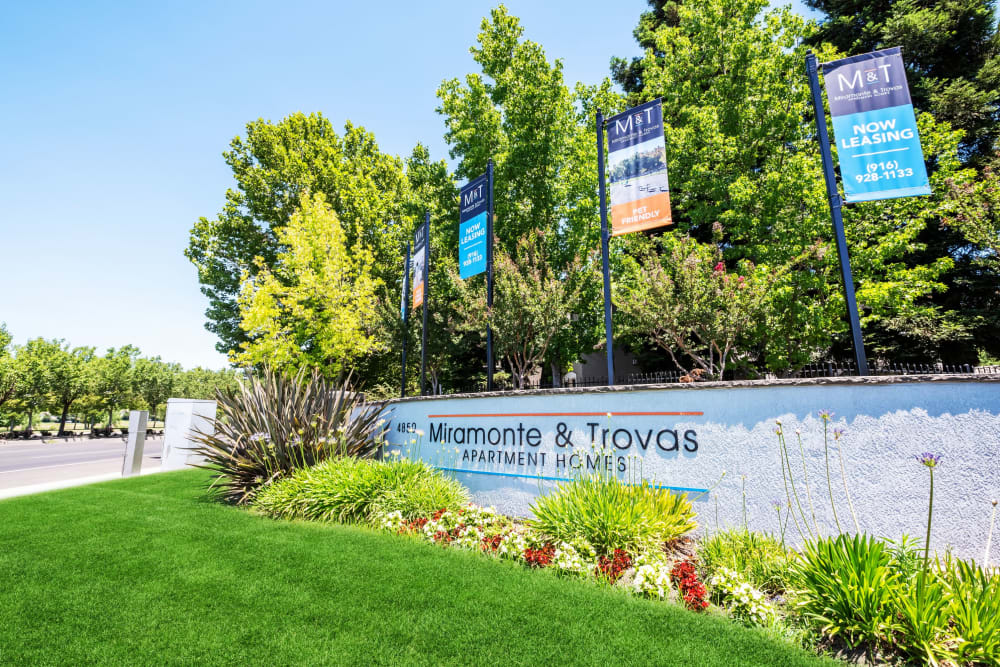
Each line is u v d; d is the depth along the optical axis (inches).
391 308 672.4
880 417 175.5
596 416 244.4
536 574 169.2
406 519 238.2
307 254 701.9
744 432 201.0
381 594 150.4
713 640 123.3
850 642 123.6
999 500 154.6
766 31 616.1
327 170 972.6
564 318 537.6
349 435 336.5
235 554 189.2
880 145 218.5
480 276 602.5
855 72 225.9
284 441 313.4
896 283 444.1
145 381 2126.0
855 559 132.7
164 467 586.2
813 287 450.6
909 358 609.9
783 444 190.9
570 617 135.0
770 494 191.0
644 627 129.9
